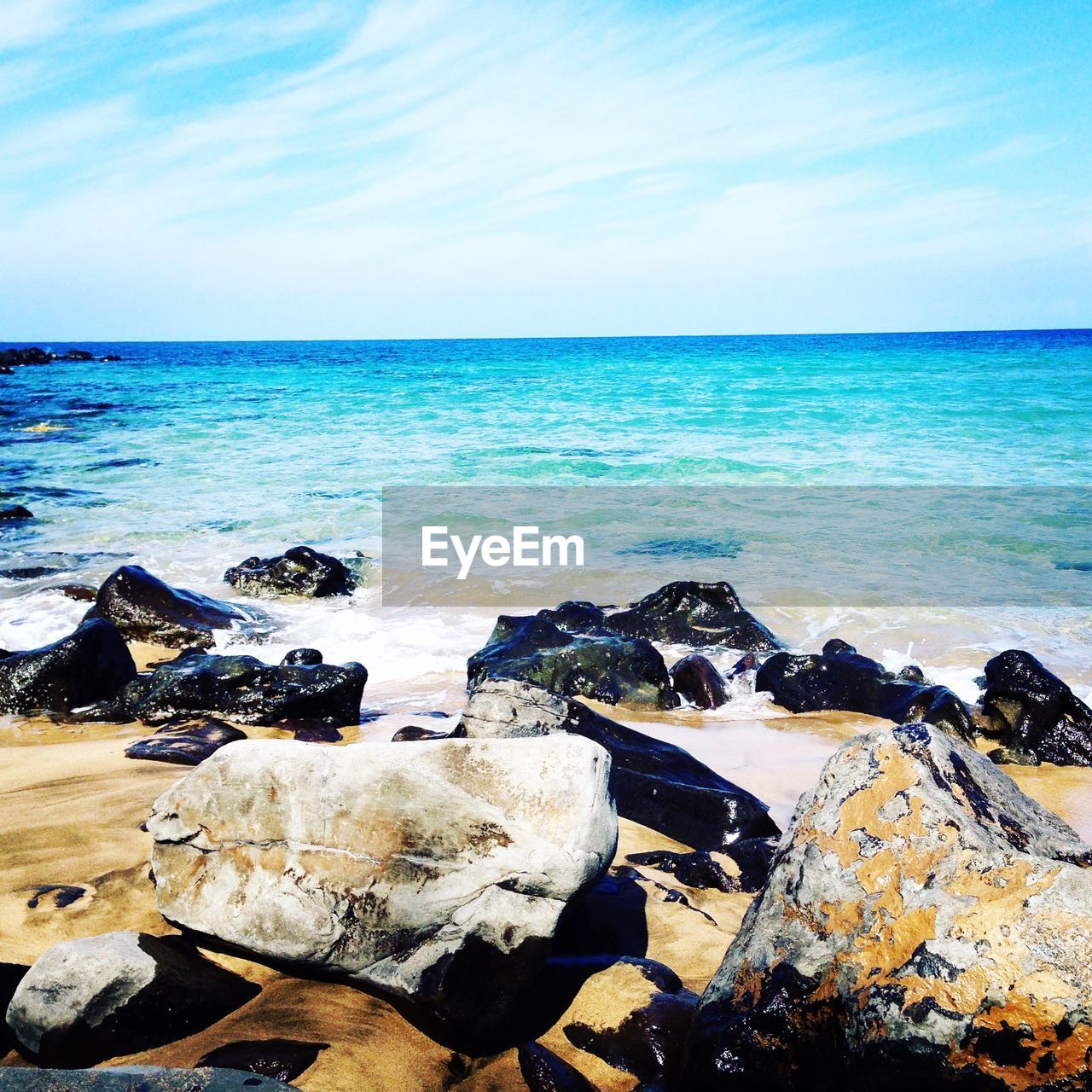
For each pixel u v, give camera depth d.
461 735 6.45
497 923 3.48
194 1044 3.35
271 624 11.22
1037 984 2.71
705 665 9.17
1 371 66.94
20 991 3.34
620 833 5.88
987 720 8.16
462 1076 3.34
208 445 26.23
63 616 11.27
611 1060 3.45
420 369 62.97
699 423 28.50
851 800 3.45
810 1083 3.02
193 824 3.86
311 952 3.59
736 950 3.46
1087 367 47.47
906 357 60.78
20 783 5.94
